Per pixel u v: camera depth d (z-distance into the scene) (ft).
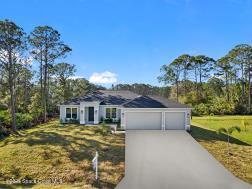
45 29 158.92
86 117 140.46
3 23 117.50
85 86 262.88
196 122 160.97
